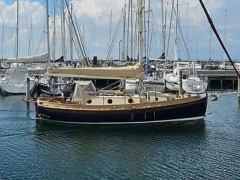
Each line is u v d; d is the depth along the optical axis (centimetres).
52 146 2242
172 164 1914
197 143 2302
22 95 4669
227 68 6988
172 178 1717
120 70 2638
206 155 2059
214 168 1852
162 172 1798
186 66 5278
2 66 6600
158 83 4272
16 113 3341
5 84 4644
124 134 2520
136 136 2470
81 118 2698
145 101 2719
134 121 2694
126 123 2697
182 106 2711
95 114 2681
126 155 2067
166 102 2695
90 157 2031
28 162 1948
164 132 2588
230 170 1820
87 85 2766
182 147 2219
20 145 2264
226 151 2139
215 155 2064
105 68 2641
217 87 5959
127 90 2852
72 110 2695
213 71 6262
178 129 2686
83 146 2236
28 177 1738
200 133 2564
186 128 2717
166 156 2050
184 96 2816
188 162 1941
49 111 2742
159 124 2717
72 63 5169
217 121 2988
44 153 2102
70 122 2730
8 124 2820
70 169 1845
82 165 1905
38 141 2348
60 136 2469
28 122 2895
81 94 2728
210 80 5903
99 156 2052
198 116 2766
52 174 1780
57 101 2839
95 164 1920
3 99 4350
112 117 2681
